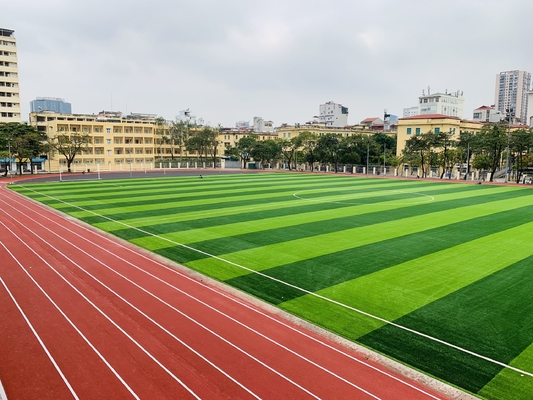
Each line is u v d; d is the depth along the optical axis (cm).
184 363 926
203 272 1573
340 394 815
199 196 3872
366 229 2319
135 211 2958
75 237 2139
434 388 843
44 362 931
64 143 7950
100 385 845
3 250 1870
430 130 8181
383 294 1347
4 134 6850
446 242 2019
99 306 1241
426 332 1088
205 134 10456
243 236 2153
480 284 1435
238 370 898
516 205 3350
